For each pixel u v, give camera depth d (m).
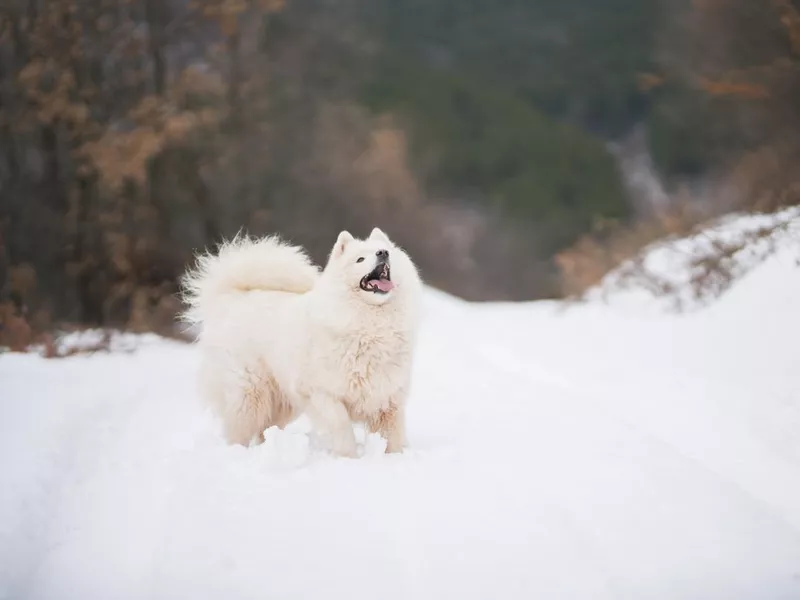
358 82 29.47
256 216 22.14
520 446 6.28
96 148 18.11
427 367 11.03
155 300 17.98
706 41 17.75
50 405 8.39
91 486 6.13
